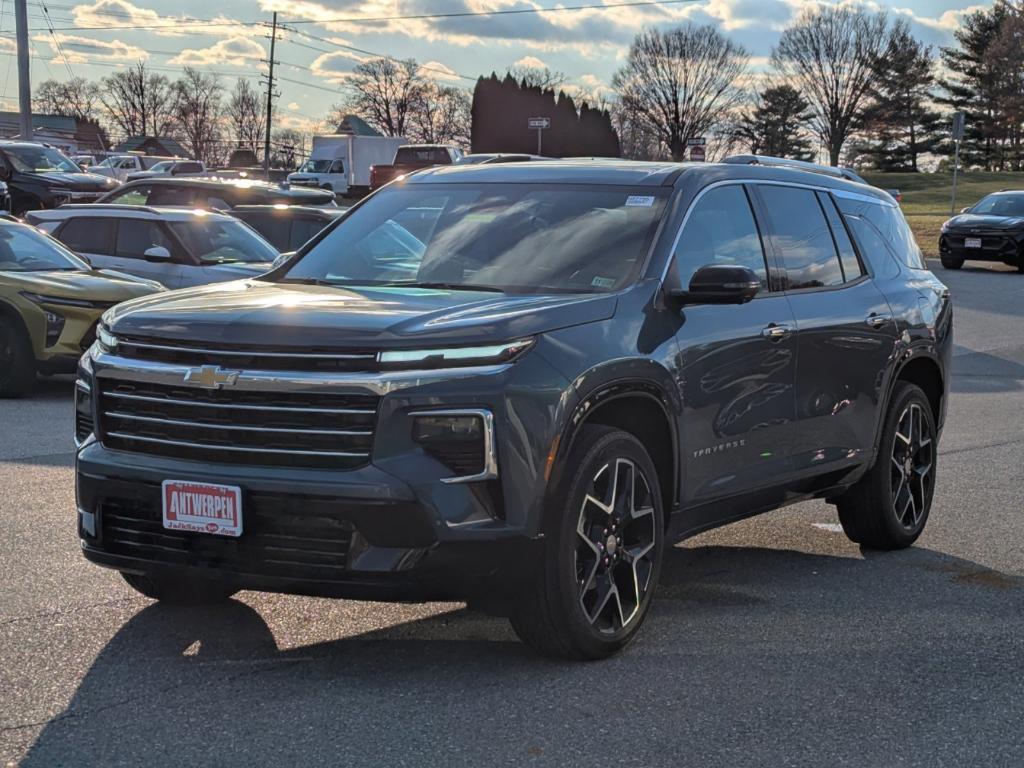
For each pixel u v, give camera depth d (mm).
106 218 13727
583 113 106312
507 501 4004
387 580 3914
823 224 6031
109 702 3980
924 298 6633
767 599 5414
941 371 6742
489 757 3590
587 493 4270
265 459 3998
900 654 4656
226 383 4012
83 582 5348
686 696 4137
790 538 6719
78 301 10906
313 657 4465
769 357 5258
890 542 6352
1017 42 95125
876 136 101188
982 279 25484
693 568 6004
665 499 4832
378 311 4191
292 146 105250
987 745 3791
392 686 4168
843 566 6074
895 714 4031
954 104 102000
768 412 5289
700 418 4859
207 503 4039
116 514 4305
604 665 4438
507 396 3994
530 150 106312
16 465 7855
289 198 17719
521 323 4160
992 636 4910
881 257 6469
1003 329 18062
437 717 3891
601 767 3539
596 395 4285
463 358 3992
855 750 3721
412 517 3889
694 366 4801
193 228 13602
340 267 5266
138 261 13367
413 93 115625
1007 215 27859
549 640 4328
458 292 4715
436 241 5227
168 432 4156
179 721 3828
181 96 123750
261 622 4883
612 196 5195
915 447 6496
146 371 4164
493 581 4082
